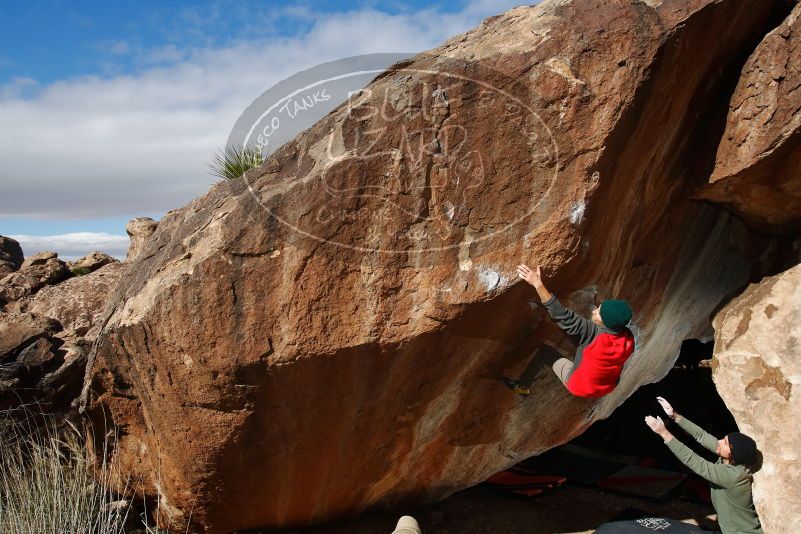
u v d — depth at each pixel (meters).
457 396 4.18
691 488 5.80
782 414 3.98
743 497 4.04
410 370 3.79
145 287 3.74
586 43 3.45
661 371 5.85
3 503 4.32
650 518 4.95
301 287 3.47
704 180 4.26
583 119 3.46
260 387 3.62
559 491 5.96
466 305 3.52
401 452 4.41
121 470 4.45
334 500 4.64
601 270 3.96
